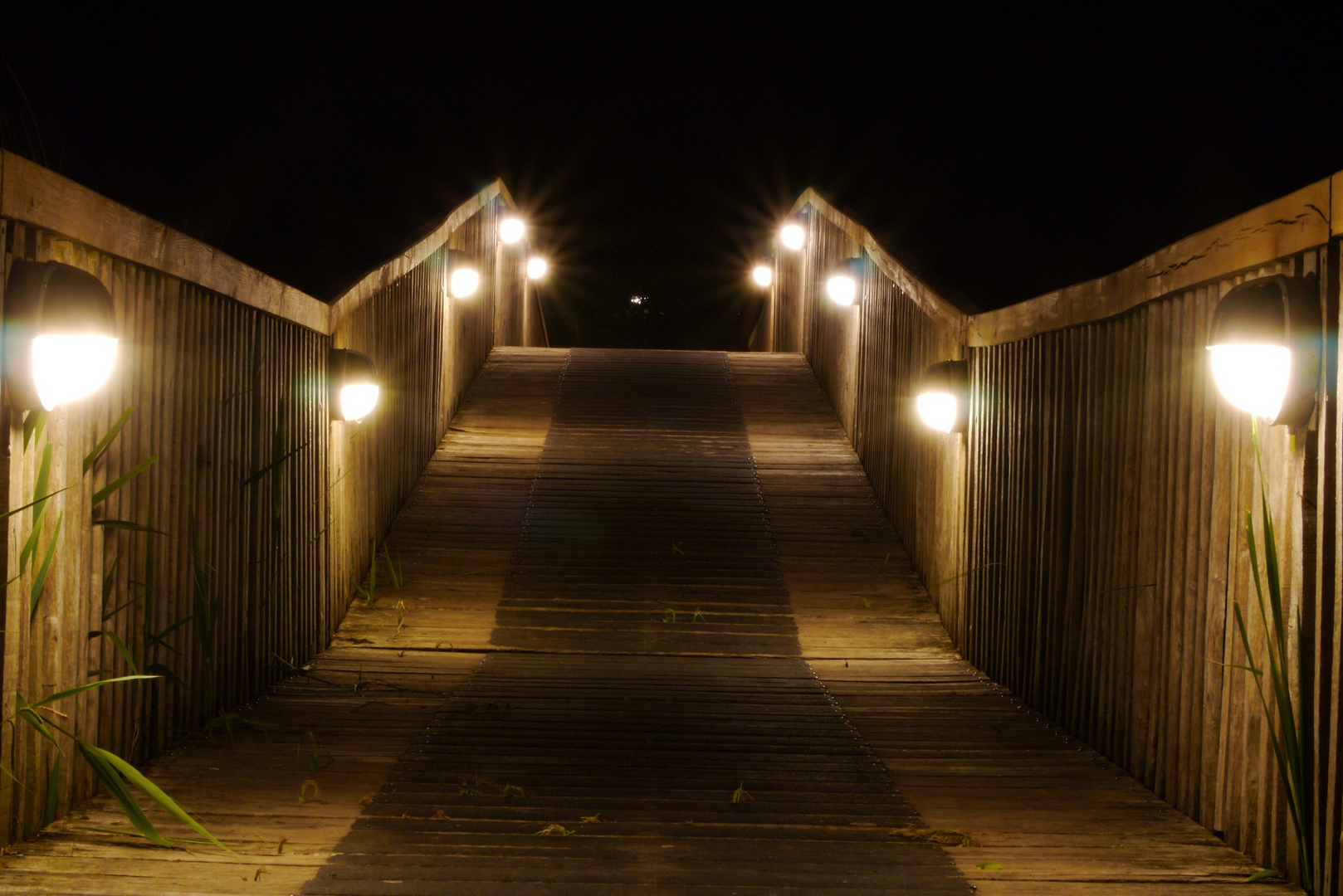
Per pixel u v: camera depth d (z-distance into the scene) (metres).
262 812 3.26
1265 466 2.97
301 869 2.77
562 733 4.32
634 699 4.89
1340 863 2.59
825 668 5.59
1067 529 4.53
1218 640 3.26
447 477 8.12
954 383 5.80
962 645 5.84
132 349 3.45
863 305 8.65
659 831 3.18
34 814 2.96
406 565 6.83
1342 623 2.58
